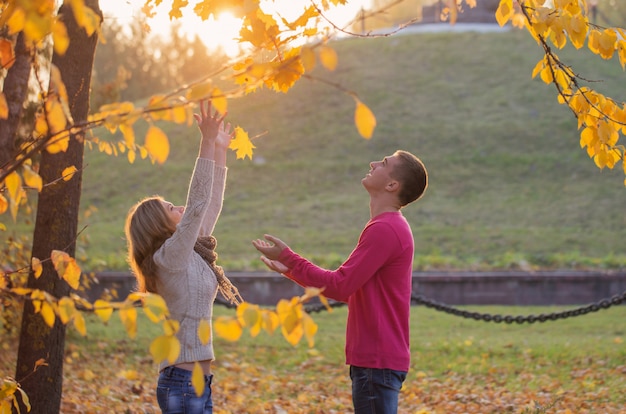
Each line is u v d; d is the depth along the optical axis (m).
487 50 33.09
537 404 5.70
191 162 26.62
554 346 10.13
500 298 15.48
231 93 2.34
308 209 23.00
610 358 9.15
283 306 2.21
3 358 8.52
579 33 3.39
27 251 8.30
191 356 3.24
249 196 24.12
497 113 28.78
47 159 4.39
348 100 29.69
